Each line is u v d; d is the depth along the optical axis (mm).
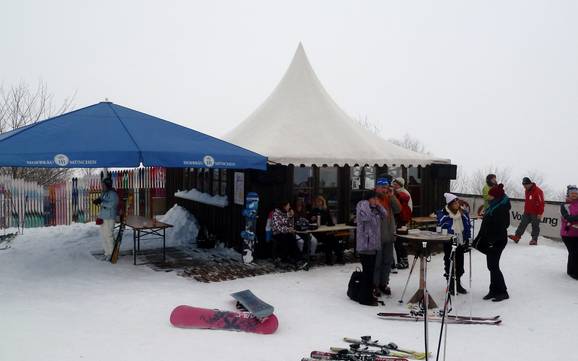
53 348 4770
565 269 9188
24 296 6879
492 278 7477
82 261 9383
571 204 8562
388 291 7715
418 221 11328
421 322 6418
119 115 9633
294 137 10539
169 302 6793
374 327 6137
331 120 11406
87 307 6453
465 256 10594
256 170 9797
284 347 5234
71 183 15414
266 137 10516
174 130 9656
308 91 11953
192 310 5875
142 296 7051
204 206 12211
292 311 6691
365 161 10453
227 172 11008
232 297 7203
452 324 6391
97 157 8086
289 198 10219
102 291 7316
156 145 8688
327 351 5164
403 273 9180
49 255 9766
